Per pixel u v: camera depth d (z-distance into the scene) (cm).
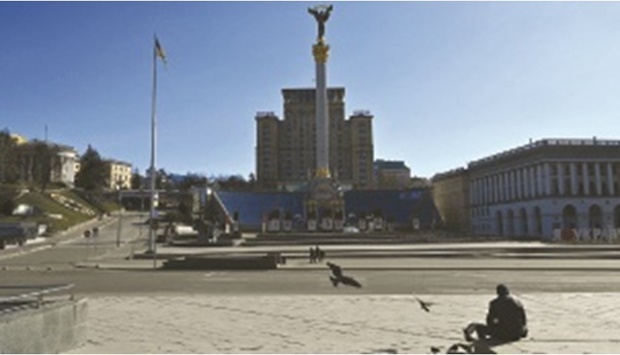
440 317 1692
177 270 3934
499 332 1311
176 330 1505
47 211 12506
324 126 9850
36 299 1266
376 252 5244
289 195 12800
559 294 2186
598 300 2016
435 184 16300
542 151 11206
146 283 2947
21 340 1073
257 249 5944
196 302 2045
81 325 1318
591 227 11031
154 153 5759
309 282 2914
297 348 1270
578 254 4919
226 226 9644
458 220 14762
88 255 5944
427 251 5319
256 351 1238
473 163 14338
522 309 1327
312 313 1775
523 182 11988
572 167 11175
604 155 11281
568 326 1509
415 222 11288
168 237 8056
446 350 1229
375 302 2020
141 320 1662
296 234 8144
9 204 12100
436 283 2795
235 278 3200
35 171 17338
